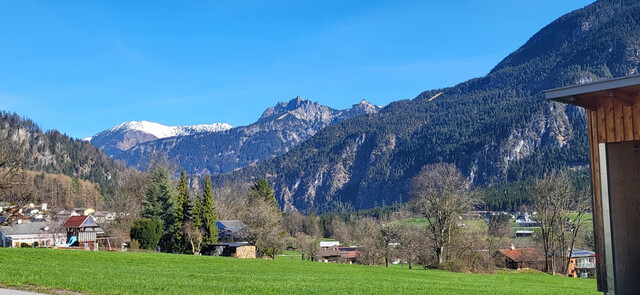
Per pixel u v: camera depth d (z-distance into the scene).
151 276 24.91
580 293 27.84
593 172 13.66
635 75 11.68
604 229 13.09
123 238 82.12
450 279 39.16
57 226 89.88
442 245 59.34
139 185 98.69
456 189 59.81
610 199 13.13
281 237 82.62
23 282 17.58
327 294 20.45
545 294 25.92
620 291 12.91
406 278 36.81
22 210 45.84
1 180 43.34
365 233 80.81
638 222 13.55
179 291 17.73
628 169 13.60
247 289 20.58
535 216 61.84
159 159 102.75
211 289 19.53
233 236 89.25
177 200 86.00
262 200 90.50
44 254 38.34
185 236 83.94
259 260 49.59
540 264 74.31
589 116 13.84
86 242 75.81
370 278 33.88
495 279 42.09
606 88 12.13
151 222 76.06
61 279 19.09
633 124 12.82
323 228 170.88
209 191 84.12
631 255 13.24
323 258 103.62
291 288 22.47
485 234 63.12
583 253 81.69
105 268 29.77
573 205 59.56
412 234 64.44
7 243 92.81
